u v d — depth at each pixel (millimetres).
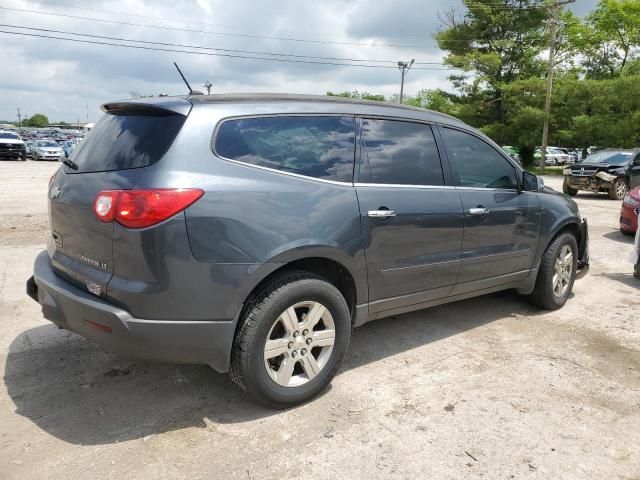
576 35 36781
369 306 3559
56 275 3219
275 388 3082
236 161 2955
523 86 33875
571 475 2617
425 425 3039
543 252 4906
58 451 2748
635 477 2617
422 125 3961
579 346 4254
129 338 2748
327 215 3188
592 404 3312
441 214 3838
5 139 34438
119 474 2572
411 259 3697
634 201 9117
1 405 3195
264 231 2924
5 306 4902
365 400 3320
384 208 3484
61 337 4223
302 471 2613
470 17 37812
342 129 3471
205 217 2756
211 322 2830
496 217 4301
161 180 2715
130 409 3176
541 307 5137
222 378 3580
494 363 3898
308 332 3188
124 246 2723
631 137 30922
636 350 4188
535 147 37219
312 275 3182
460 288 4168
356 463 2682
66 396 3318
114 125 3184
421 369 3779
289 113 3256
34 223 9227
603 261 7461
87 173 3053
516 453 2785
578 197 16672
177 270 2713
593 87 31125
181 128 2857
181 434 2922
